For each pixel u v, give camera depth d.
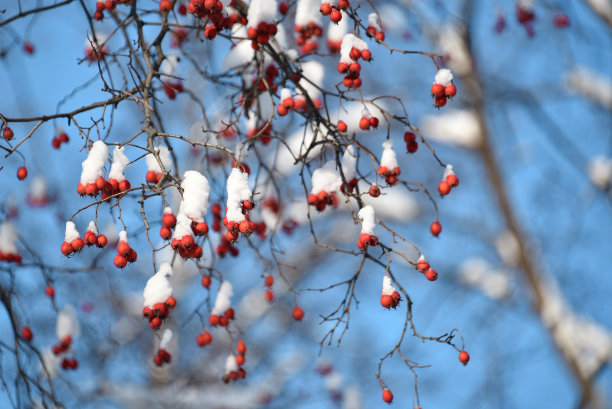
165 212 3.26
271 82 4.79
